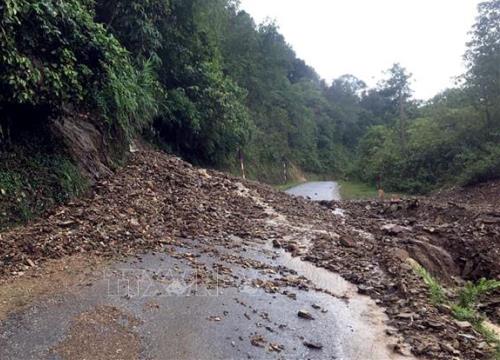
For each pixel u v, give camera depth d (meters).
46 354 3.01
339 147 65.88
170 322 3.68
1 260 4.38
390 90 40.41
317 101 65.44
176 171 9.58
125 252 5.16
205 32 15.82
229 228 7.05
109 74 6.99
